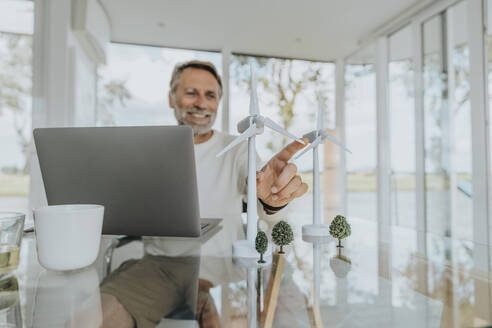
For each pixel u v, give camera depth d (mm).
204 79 2221
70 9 2227
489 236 1953
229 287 407
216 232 804
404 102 2801
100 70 3205
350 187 3623
